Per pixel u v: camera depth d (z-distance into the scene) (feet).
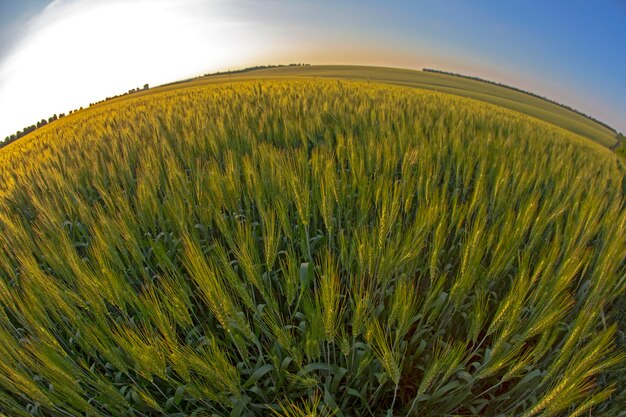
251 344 9.21
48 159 23.40
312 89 46.42
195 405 8.69
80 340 8.52
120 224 10.35
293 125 21.68
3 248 12.24
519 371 8.70
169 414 7.89
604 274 8.98
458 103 48.26
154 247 9.71
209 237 12.73
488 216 13.29
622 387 9.73
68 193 15.46
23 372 7.15
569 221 11.50
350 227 11.25
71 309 7.97
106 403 7.93
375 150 15.06
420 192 11.94
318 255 11.19
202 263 7.25
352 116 24.21
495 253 9.15
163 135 21.39
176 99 51.55
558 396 6.14
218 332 9.87
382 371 8.41
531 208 10.05
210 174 12.19
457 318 10.31
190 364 6.72
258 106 30.53
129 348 6.45
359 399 8.84
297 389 8.57
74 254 8.99
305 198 9.46
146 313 7.82
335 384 8.02
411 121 24.66
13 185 19.42
